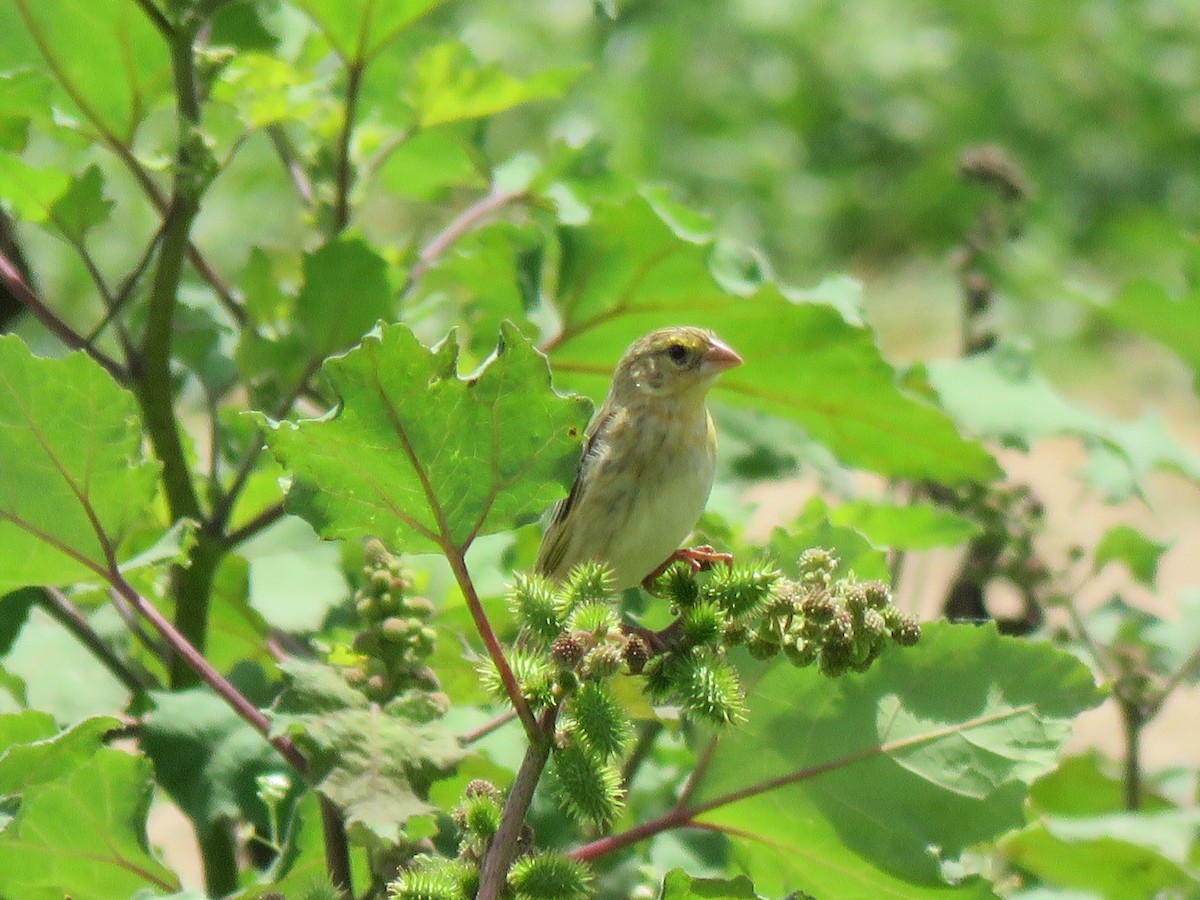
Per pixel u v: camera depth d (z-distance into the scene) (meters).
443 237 9.35
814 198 32.03
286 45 9.82
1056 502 23.89
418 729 5.53
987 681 6.19
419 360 5.14
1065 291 10.66
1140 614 9.40
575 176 9.90
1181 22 34.00
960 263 11.07
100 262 18.62
